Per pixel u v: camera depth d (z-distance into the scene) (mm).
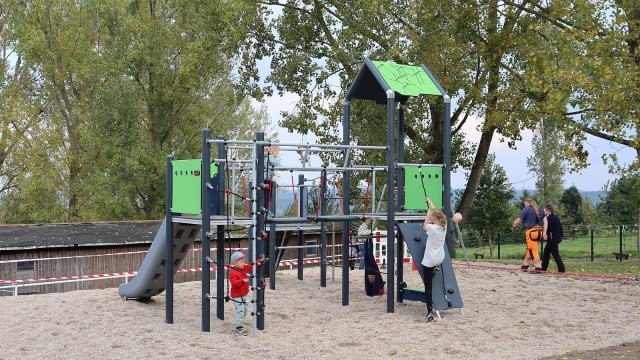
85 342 8836
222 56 39062
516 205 47406
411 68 12523
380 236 12680
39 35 40969
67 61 42656
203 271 9664
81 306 11227
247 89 32562
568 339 9172
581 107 22344
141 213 43562
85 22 43969
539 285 14570
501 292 13445
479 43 26562
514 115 25953
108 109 40062
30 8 41344
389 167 11344
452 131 31703
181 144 43312
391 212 11289
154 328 9781
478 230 44188
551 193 50062
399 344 8766
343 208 12031
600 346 8750
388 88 11484
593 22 20828
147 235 28594
